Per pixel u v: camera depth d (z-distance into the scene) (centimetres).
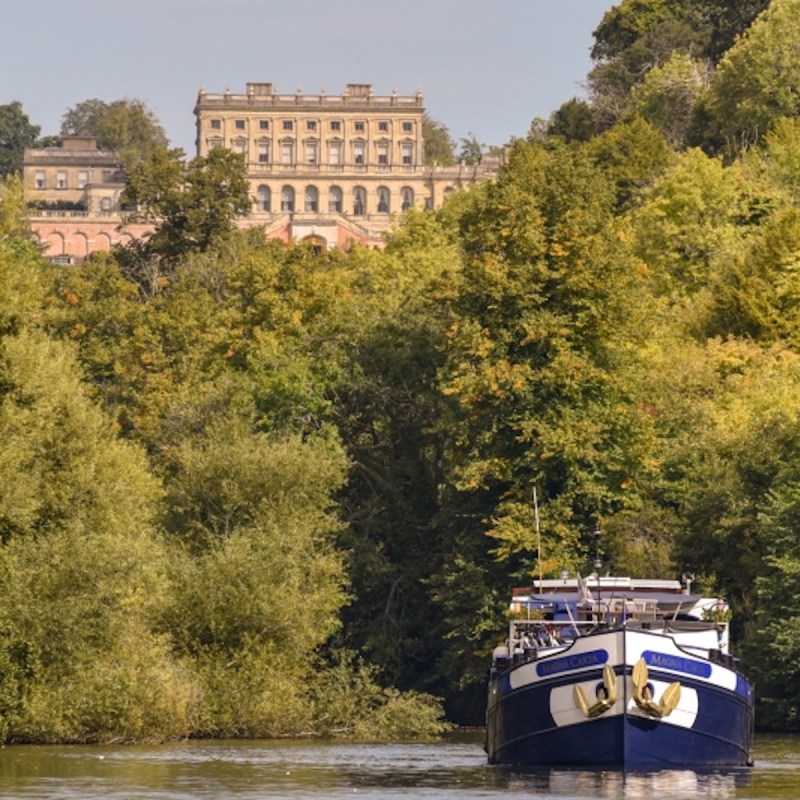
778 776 12125
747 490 19750
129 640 15625
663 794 10969
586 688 12056
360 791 11219
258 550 18000
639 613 13575
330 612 19275
